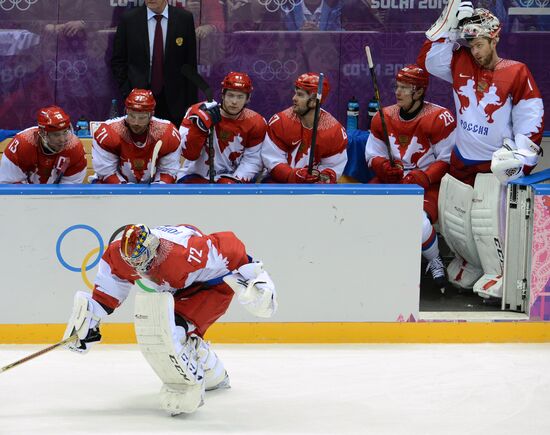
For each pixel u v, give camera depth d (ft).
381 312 77.30
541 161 104.68
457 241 85.05
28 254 74.54
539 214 77.77
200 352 64.18
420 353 75.56
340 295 76.79
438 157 89.30
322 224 75.97
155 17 102.01
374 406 64.54
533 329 79.05
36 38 107.34
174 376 60.29
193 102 104.22
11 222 74.18
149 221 74.95
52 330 75.41
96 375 69.56
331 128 85.15
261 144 86.84
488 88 85.05
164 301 57.72
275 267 76.07
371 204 76.02
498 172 79.82
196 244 58.54
